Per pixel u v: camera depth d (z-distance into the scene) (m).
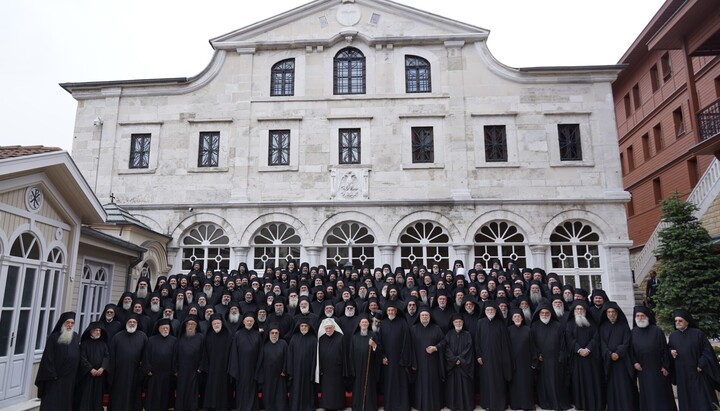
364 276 13.01
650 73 25.06
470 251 16.61
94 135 17.94
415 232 16.94
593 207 16.67
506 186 16.97
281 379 8.48
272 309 10.42
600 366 8.42
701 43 15.80
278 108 17.88
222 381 8.63
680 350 7.89
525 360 8.59
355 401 8.52
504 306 9.56
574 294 10.34
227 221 17.00
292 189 17.23
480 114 17.44
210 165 17.73
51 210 9.59
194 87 18.08
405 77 18.02
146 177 17.55
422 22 18.28
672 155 22.88
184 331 8.83
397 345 8.75
